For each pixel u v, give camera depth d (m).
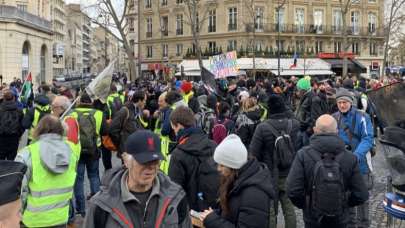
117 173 3.72
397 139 5.95
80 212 8.69
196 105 10.77
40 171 5.45
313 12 62.91
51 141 5.54
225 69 23.08
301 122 10.68
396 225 7.55
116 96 12.04
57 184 5.55
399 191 6.09
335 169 5.36
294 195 5.56
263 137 7.11
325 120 5.64
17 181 2.70
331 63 58.22
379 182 11.73
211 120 10.08
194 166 5.25
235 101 15.05
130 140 3.55
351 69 59.62
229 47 59.69
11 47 48.91
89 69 159.75
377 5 67.25
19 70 50.44
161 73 63.09
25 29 52.16
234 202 4.42
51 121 5.63
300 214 9.30
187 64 58.00
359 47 66.44
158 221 3.60
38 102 10.83
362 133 7.57
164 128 8.59
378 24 67.38
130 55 40.41
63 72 106.31
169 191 3.73
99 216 3.61
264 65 54.25
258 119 8.86
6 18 48.12
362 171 7.50
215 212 4.63
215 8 61.25
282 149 6.96
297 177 5.55
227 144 4.45
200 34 62.75
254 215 4.28
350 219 6.89
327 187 5.30
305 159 5.54
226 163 4.43
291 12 61.47
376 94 6.86
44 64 61.12
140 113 11.94
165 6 68.00
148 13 70.44
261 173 4.48
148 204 3.63
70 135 6.93
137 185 3.63
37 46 56.88
